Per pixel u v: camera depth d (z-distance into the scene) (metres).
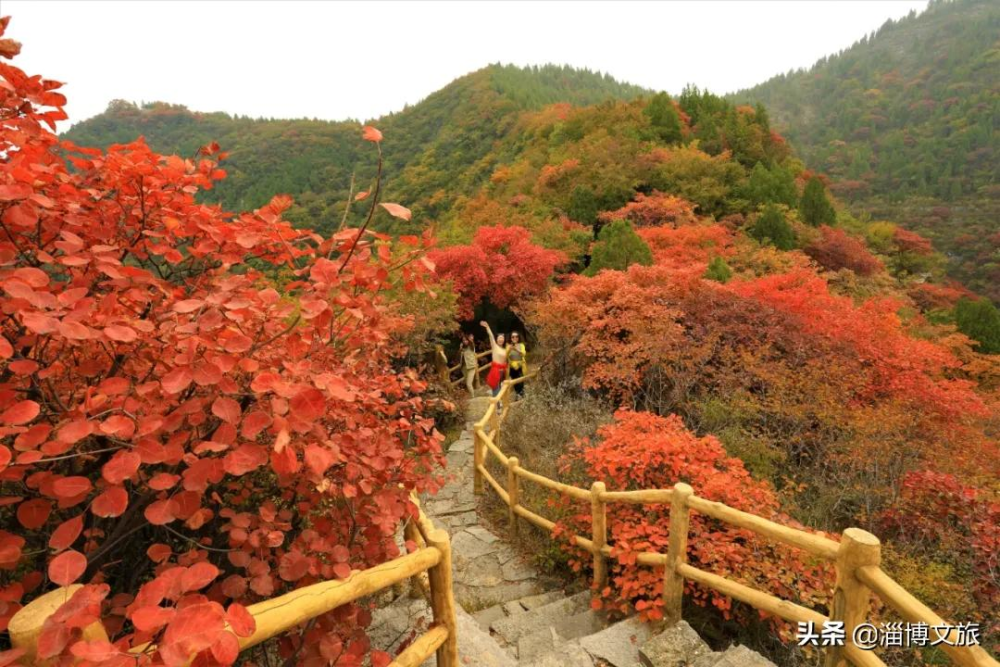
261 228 1.87
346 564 1.61
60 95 1.50
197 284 1.94
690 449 3.98
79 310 1.29
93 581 1.57
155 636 1.07
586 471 4.58
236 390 1.45
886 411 5.51
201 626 0.95
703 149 28.53
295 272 1.80
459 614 3.31
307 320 1.65
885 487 4.66
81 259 1.47
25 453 1.11
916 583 3.36
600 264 12.04
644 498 3.08
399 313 7.90
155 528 1.91
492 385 9.41
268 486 2.26
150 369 1.58
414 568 1.79
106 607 1.52
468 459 7.05
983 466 5.18
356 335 2.23
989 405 7.48
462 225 25.56
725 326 7.23
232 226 1.82
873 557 1.86
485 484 6.16
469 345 10.79
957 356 11.34
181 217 1.79
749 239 16.92
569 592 4.03
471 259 12.63
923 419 5.67
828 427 5.59
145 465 1.74
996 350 14.83
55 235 1.67
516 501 4.84
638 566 3.36
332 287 1.65
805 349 6.70
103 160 1.64
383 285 1.98
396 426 2.40
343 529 2.01
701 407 6.06
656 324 7.07
